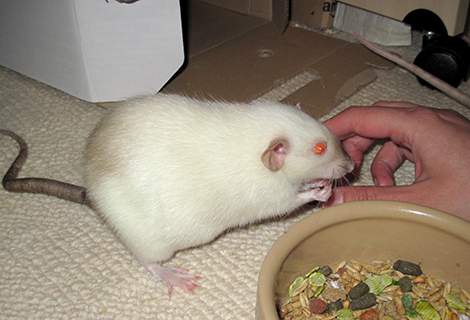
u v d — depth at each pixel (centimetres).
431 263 29
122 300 29
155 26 40
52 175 37
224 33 53
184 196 29
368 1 45
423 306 27
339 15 53
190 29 53
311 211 36
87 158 30
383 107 33
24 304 29
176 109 30
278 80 45
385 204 28
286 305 28
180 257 32
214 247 33
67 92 44
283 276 26
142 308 29
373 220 28
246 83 44
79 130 41
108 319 28
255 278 30
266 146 29
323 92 44
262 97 43
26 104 44
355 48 50
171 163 28
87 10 38
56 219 34
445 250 28
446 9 41
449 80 43
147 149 28
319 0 52
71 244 32
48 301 29
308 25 55
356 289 28
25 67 46
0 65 49
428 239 28
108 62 41
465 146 29
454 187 28
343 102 43
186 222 29
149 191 28
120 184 28
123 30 40
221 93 43
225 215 30
